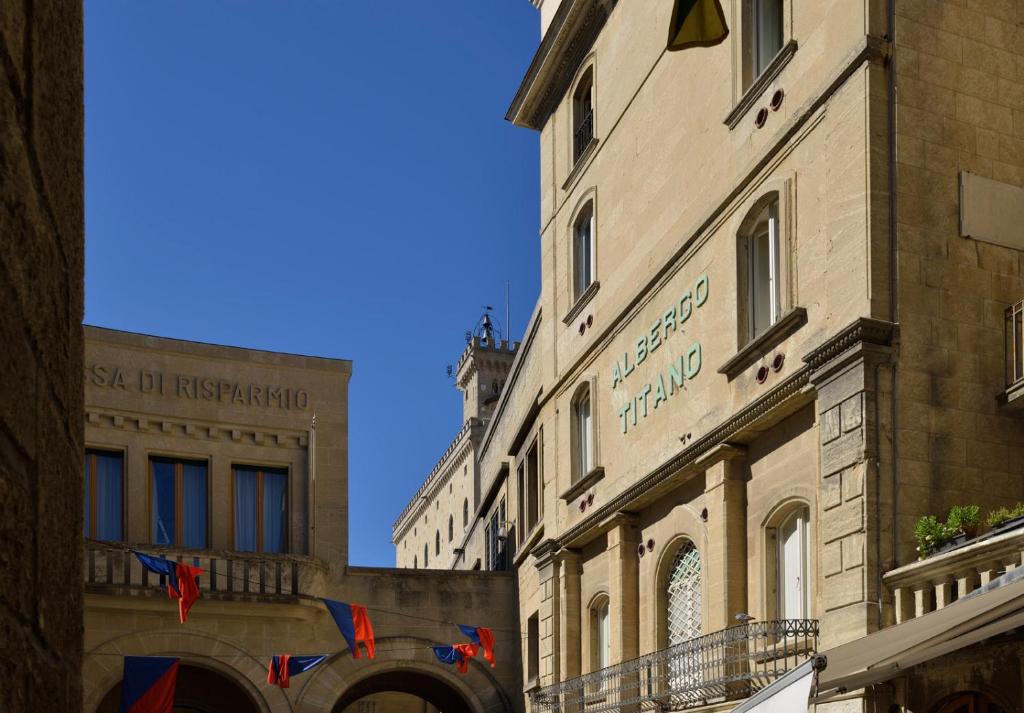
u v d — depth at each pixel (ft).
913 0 52.75
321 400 100.12
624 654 70.69
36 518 9.66
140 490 93.40
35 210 9.66
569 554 80.53
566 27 85.71
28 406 9.37
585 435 82.58
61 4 10.92
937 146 51.85
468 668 96.27
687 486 65.82
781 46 60.95
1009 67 54.13
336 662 92.63
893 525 47.70
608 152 80.12
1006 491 49.62
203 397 96.94
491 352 223.71
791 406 55.21
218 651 89.25
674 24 38.63
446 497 208.03
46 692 9.89
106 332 94.94
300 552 96.48
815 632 50.11
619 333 75.72
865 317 49.01
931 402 49.26
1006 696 41.11
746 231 61.36
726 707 57.31
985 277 51.44
